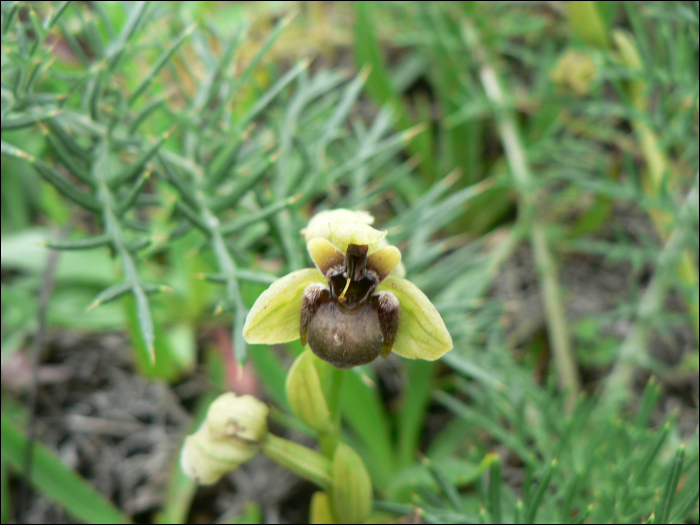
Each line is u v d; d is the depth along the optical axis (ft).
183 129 0.43
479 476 0.36
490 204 0.61
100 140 0.37
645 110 0.50
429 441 0.49
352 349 0.26
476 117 0.60
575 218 0.63
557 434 0.43
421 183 0.62
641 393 0.51
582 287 0.58
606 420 0.40
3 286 0.48
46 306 0.43
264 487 0.45
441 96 0.61
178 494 0.43
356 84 0.43
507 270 0.59
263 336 0.26
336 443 0.32
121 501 0.45
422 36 0.60
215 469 0.31
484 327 0.46
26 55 0.34
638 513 0.36
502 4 0.59
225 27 0.53
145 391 0.50
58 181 0.33
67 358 0.51
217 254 0.35
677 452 0.31
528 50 0.63
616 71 0.45
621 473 0.37
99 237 0.33
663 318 0.47
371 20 0.54
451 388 0.51
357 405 0.42
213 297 0.52
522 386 0.45
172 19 0.47
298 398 0.30
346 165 0.42
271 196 0.42
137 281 0.32
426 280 0.44
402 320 0.27
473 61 0.59
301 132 0.46
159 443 0.47
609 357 0.52
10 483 0.45
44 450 0.39
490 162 0.65
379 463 0.44
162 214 0.50
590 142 0.65
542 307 0.57
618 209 0.62
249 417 0.31
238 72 0.55
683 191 0.55
